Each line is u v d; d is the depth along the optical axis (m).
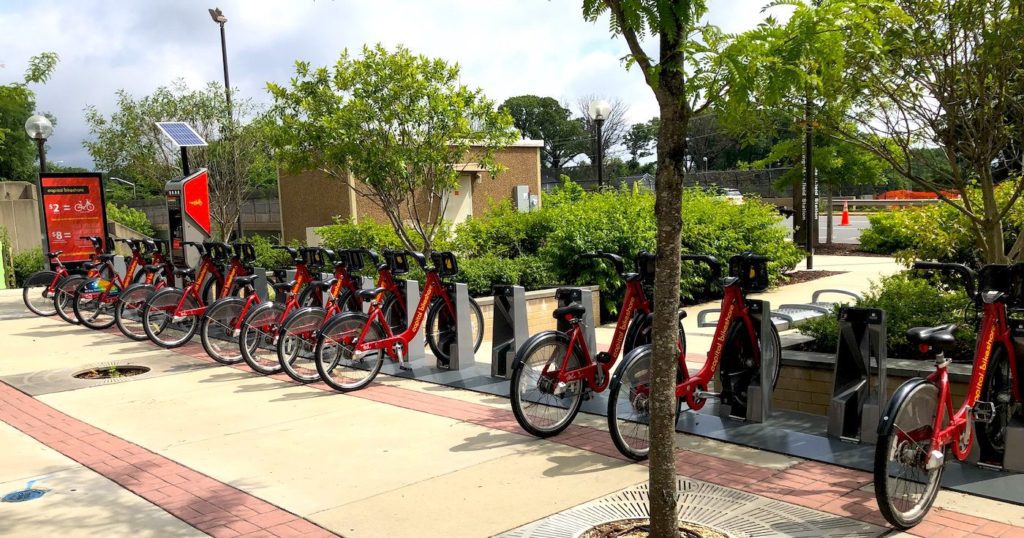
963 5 5.59
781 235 14.05
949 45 5.85
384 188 10.98
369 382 7.30
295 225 19.12
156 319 9.55
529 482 4.68
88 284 10.98
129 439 5.80
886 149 6.62
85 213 13.67
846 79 5.86
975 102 5.98
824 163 19.38
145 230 28.30
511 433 5.70
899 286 6.87
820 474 4.66
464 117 10.80
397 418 6.18
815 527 3.88
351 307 8.49
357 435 5.74
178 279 11.82
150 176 19.72
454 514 4.21
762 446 5.15
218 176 19.22
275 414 6.39
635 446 5.20
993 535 3.74
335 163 10.95
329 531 4.04
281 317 7.91
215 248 9.86
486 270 10.80
